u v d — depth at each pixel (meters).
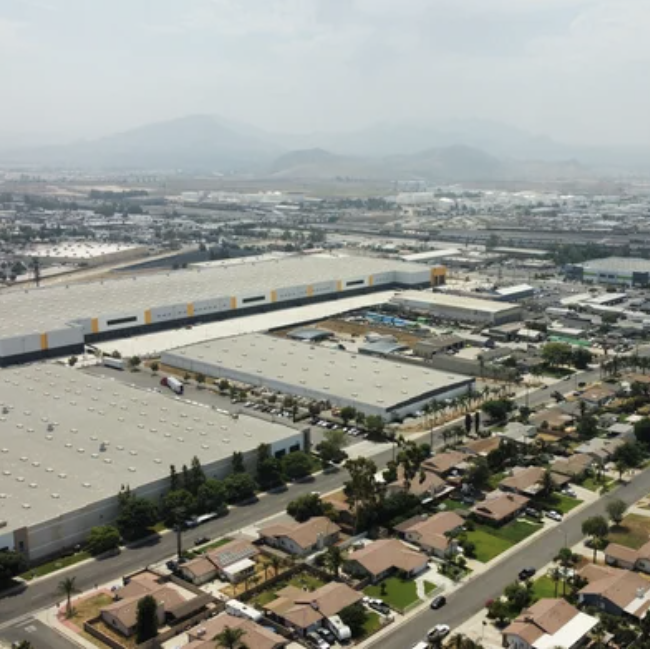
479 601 84.94
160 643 77.31
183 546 97.31
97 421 127.81
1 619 81.19
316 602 81.44
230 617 79.31
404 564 90.94
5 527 91.38
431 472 117.38
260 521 104.12
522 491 111.38
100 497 100.19
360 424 139.62
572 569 89.94
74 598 85.19
